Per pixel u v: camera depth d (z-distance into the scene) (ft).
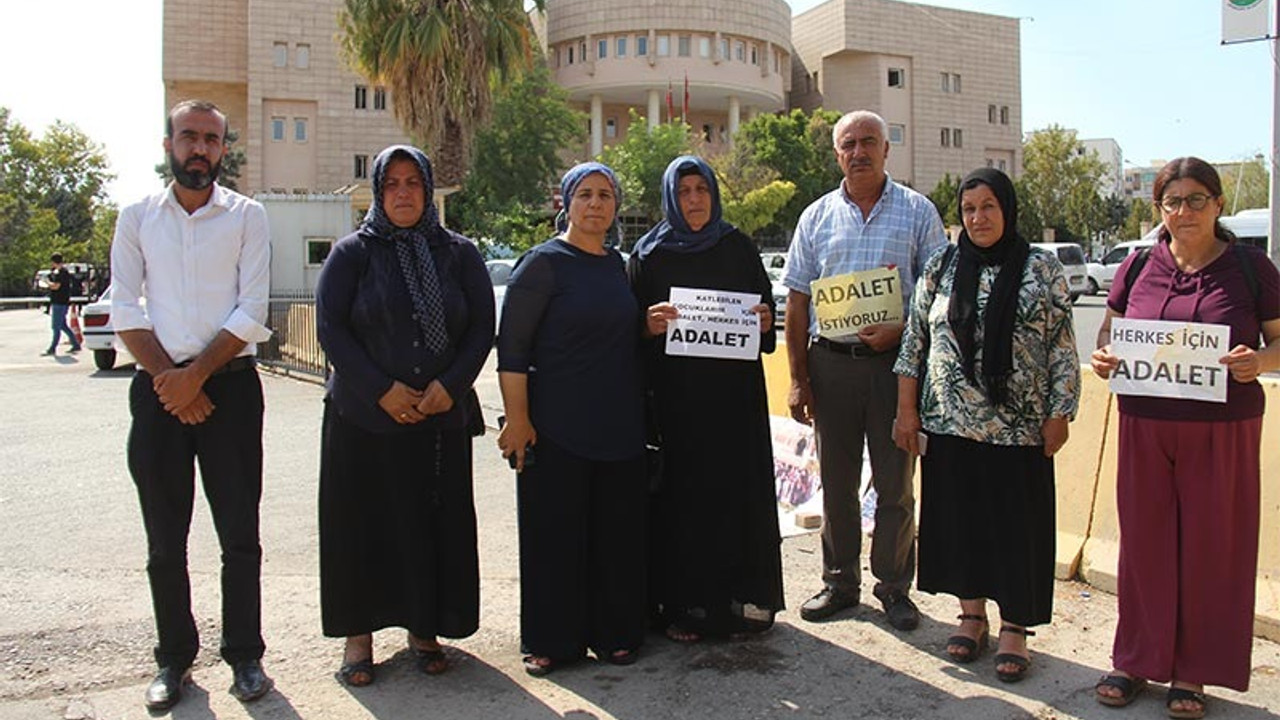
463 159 80.38
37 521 21.22
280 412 37.09
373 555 12.81
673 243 14.11
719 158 162.40
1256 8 30.58
